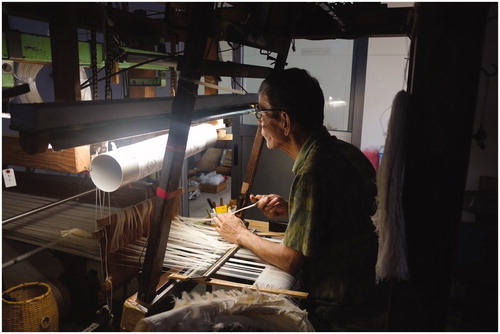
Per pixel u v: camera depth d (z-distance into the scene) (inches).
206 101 60.6
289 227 52.2
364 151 153.4
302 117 54.6
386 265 34.0
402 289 36.8
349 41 136.9
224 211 78.8
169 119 52.0
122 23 67.1
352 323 52.1
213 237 70.3
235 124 143.8
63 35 51.8
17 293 69.6
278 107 54.5
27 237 70.2
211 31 46.1
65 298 76.3
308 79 55.1
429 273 35.6
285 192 144.3
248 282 62.0
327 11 76.0
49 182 108.5
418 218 34.8
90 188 102.2
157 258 51.8
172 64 48.5
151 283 52.4
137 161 54.4
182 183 111.9
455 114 32.2
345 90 141.4
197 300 45.2
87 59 95.9
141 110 48.1
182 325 38.6
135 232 65.9
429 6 31.3
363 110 138.8
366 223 52.1
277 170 143.3
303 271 56.7
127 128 44.0
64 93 53.6
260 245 59.7
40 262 118.0
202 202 200.4
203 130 76.9
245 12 72.2
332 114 145.4
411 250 35.6
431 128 32.9
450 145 32.8
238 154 146.6
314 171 50.2
